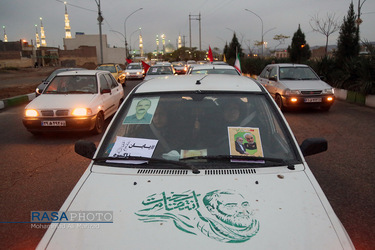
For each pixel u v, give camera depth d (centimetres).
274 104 270
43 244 164
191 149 233
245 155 225
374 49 1200
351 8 1454
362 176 462
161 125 252
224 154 227
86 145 245
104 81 849
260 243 157
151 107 267
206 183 200
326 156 555
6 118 993
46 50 6141
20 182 462
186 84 295
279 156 228
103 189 199
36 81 2569
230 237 160
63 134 756
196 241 158
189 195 190
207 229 165
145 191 195
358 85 1197
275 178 205
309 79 1067
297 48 2606
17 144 672
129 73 2612
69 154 597
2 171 510
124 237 163
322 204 184
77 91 768
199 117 257
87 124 698
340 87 1343
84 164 540
